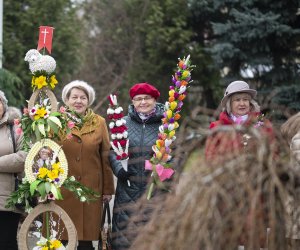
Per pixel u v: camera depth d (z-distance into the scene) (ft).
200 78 86.58
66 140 26.16
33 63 24.47
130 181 24.99
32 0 80.48
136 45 95.50
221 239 11.68
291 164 12.60
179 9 86.94
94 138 26.40
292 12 63.36
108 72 97.66
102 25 99.40
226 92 24.39
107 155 26.53
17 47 77.97
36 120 24.18
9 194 25.30
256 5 64.34
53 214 25.50
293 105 59.98
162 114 25.53
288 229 12.32
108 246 25.68
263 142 12.41
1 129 25.84
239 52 63.67
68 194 26.08
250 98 24.35
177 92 23.76
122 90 94.84
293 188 12.23
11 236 25.49
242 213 11.80
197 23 84.43
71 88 26.40
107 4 98.94
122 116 24.76
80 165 26.12
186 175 12.45
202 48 84.74
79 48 86.17
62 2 81.15
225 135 12.76
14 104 50.24
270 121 15.17
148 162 22.76
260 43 63.62
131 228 13.48
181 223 11.86
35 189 23.67
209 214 11.68
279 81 65.26
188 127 13.50
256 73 65.72
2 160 24.90
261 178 11.94
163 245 11.90
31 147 24.50
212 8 76.43
